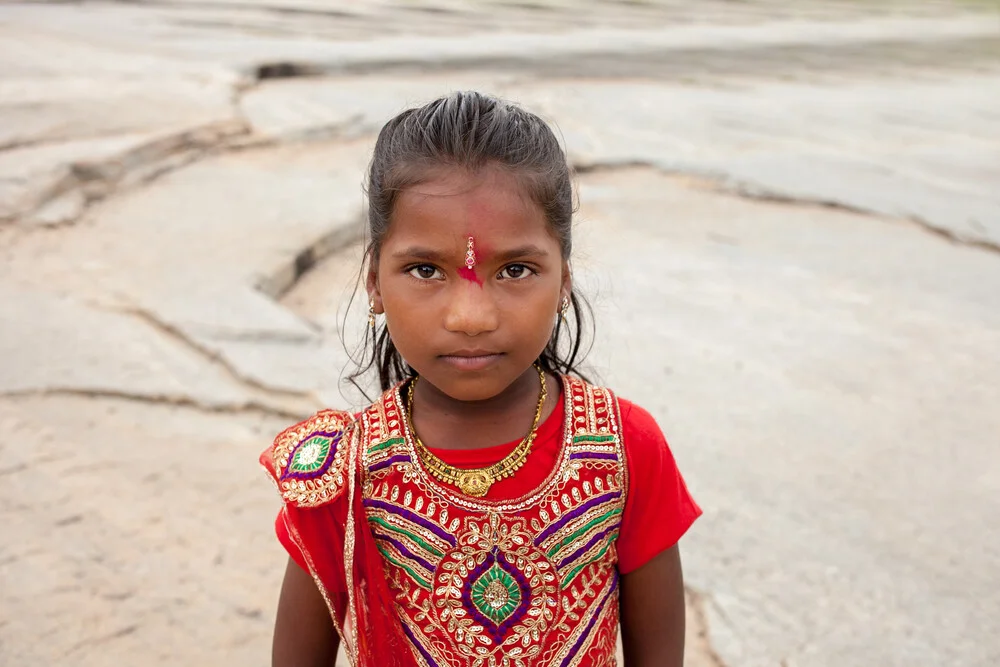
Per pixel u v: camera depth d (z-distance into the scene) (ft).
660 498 5.04
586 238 20.25
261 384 13.07
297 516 4.82
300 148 26.55
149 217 20.08
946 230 21.27
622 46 48.01
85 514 10.16
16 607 8.79
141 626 8.66
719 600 9.14
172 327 14.73
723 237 20.79
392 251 4.43
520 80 36.81
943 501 10.92
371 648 4.85
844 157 27.07
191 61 35.53
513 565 4.73
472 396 4.46
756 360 14.71
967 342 15.53
